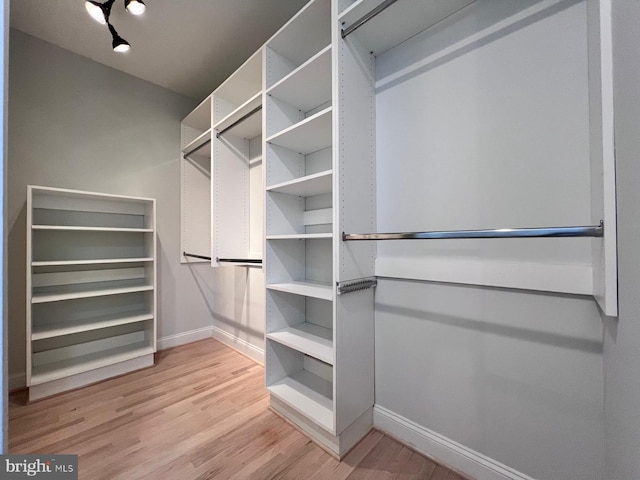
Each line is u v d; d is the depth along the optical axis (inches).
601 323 35.7
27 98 78.0
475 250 46.4
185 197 109.3
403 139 55.3
